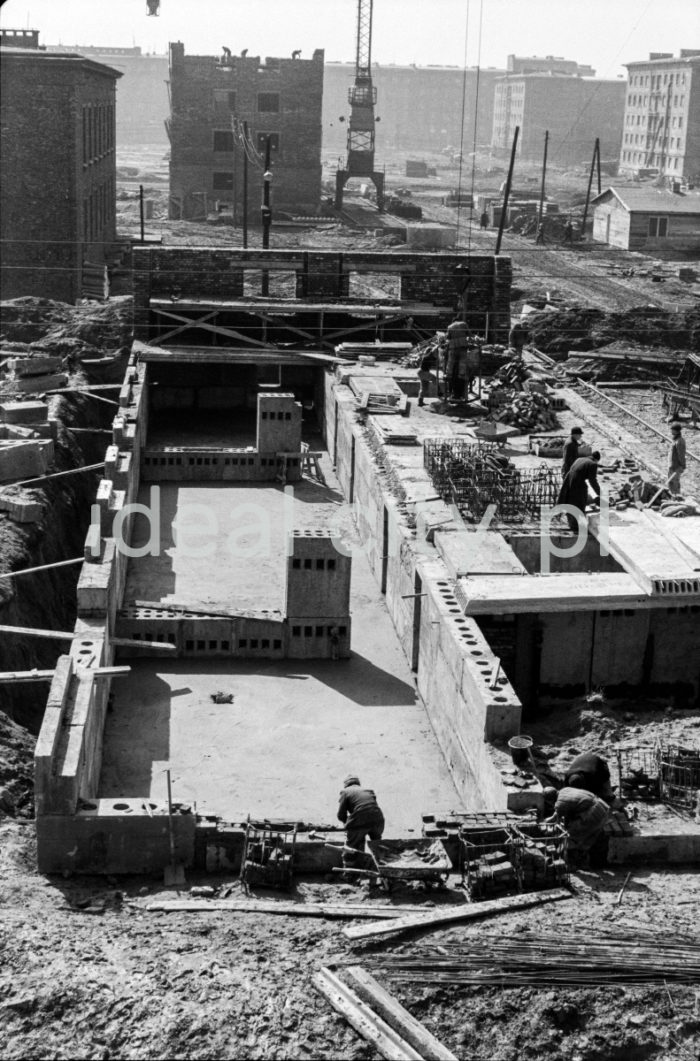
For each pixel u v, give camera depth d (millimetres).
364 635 21484
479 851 13547
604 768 14539
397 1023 10914
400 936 12133
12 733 17297
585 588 18609
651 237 89875
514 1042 10938
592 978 11461
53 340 43000
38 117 59531
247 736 17906
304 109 102250
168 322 36625
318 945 11984
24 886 13359
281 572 23484
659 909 12734
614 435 28438
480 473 23000
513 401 29969
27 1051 10641
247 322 37094
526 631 18922
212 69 100375
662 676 19406
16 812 15312
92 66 63219
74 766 13812
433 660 18484
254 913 12758
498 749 15273
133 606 20516
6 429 28141
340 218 103688
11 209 60531
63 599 24672
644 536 20438
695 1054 10953
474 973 11516
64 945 11766
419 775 17141
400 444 26406
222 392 36281
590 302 63125
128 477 23906
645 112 158750
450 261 37375
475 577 18953
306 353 35406
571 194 136375
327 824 15273
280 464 29312
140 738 17688
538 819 14164
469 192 138625
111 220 79000
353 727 18359
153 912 12797
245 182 62062
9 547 22766
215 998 11070
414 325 37812
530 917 12578
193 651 20203
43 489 26141
